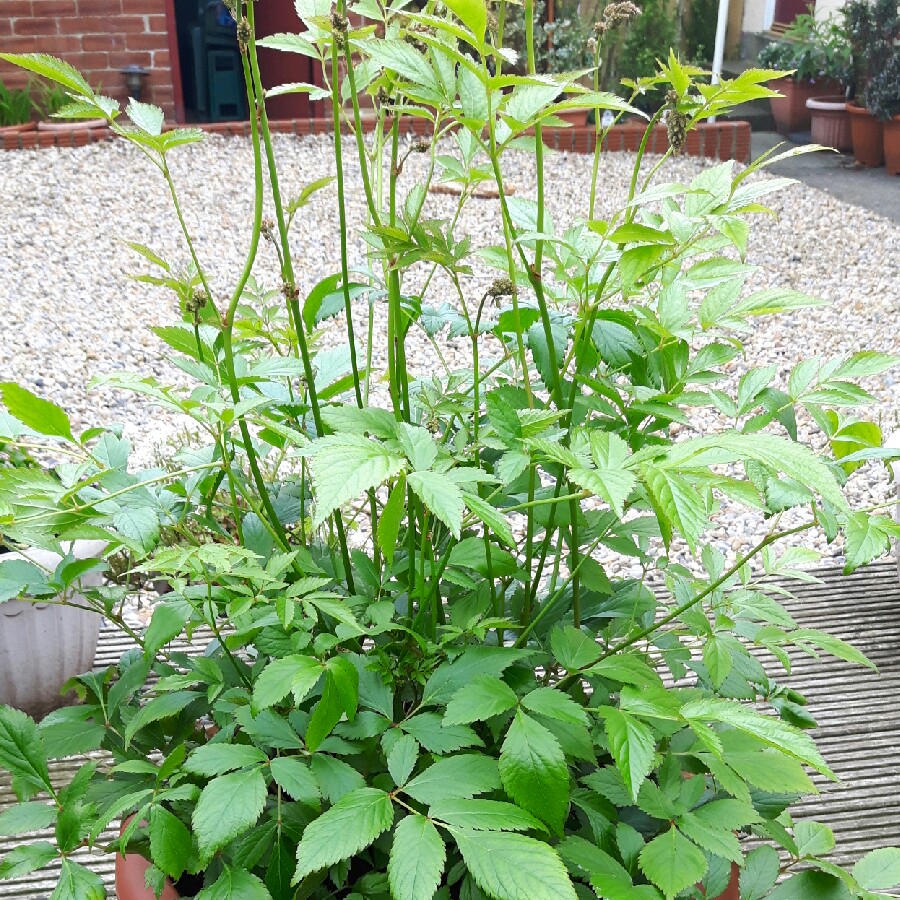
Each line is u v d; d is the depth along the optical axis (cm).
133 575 272
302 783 108
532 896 90
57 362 439
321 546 158
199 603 133
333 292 151
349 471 94
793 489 113
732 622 147
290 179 678
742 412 134
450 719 107
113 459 138
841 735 232
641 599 150
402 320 148
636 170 134
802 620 273
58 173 681
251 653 158
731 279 142
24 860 113
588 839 128
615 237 113
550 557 249
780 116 936
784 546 311
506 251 138
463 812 99
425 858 93
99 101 124
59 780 209
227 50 830
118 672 158
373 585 142
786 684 249
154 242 579
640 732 103
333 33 119
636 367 147
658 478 95
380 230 122
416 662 130
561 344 137
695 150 772
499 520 98
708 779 144
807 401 130
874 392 423
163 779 116
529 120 114
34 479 121
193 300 126
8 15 750
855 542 107
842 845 199
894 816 207
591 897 117
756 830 138
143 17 769
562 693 111
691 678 245
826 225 647
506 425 110
